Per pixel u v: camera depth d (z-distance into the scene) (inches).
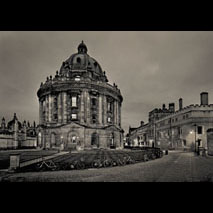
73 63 2482.8
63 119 2060.8
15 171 574.9
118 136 2333.9
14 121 2389.3
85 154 1233.4
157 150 1236.5
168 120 2449.6
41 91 2293.3
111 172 571.8
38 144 2186.3
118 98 2620.6
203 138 1811.0
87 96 2132.1
